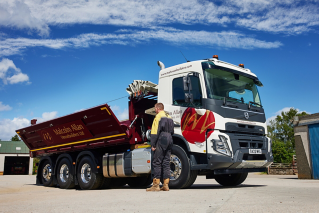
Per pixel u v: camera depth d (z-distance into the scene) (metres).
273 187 7.44
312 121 15.63
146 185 10.88
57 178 10.99
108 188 9.93
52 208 4.11
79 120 9.62
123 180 10.48
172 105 7.94
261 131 7.92
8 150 45.12
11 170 45.00
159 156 6.54
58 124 10.55
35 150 12.77
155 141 6.54
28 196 6.84
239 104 7.62
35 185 12.77
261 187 7.46
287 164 29.02
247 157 7.29
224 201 4.26
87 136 9.81
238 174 8.82
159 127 6.57
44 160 12.19
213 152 6.82
